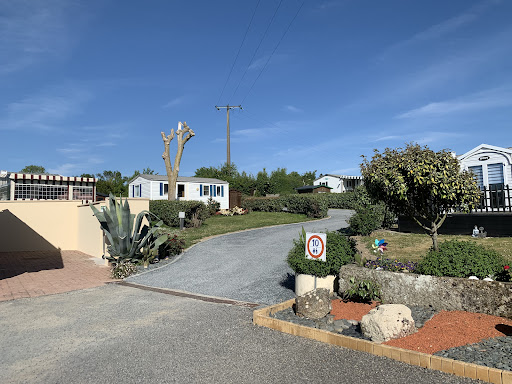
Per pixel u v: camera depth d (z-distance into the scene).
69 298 7.98
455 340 4.61
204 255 13.29
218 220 26.48
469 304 5.55
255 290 8.36
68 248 17.58
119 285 9.34
